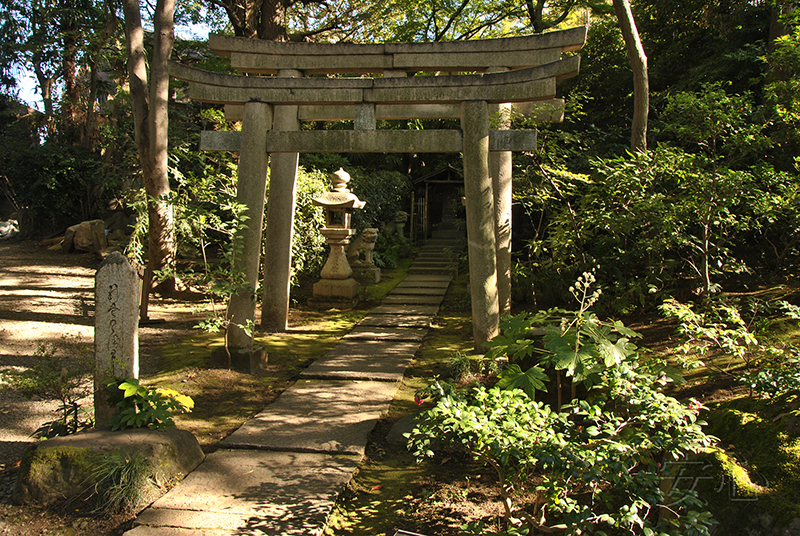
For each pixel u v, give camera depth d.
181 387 4.98
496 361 5.21
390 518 2.96
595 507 2.88
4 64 16.03
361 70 6.71
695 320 3.82
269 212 7.20
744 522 2.27
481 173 5.42
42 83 18.03
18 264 12.38
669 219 5.59
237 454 3.65
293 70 6.70
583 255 6.95
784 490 2.30
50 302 8.85
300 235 9.50
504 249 6.54
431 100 5.44
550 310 3.56
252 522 2.81
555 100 6.57
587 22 14.26
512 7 14.16
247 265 5.80
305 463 3.51
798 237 6.48
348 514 3.01
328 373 5.39
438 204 18.27
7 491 3.23
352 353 6.16
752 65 9.24
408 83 5.44
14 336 6.77
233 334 5.70
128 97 14.38
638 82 6.96
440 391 2.81
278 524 2.80
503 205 6.54
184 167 11.71
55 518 2.94
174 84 14.88
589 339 3.26
